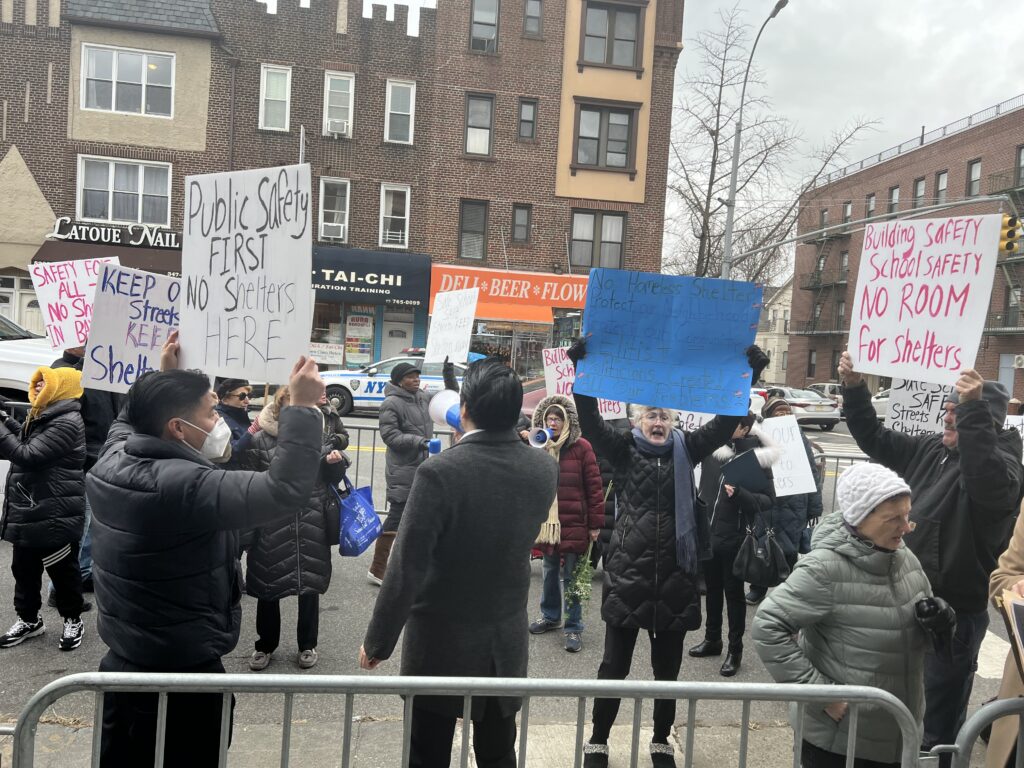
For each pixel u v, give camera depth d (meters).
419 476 2.30
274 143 20.64
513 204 22.03
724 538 4.49
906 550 2.36
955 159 33.16
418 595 2.37
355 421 16.28
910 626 2.24
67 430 4.10
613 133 22.47
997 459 2.81
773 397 5.58
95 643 4.41
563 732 3.65
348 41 20.91
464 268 21.56
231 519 2.04
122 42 19.53
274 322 2.40
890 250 3.32
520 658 2.43
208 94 20.14
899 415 4.35
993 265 2.98
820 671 2.31
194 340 2.59
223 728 1.90
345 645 4.65
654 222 22.64
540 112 21.91
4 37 18.97
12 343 6.82
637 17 22.22
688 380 3.19
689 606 3.29
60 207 19.47
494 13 21.64
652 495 3.35
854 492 2.24
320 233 21.16
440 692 1.88
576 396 3.32
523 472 2.41
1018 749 2.16
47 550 4.16
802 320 44.16
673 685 1.92
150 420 2.13
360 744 3.45
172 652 2.13
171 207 20.16
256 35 20.36
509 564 2.38
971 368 2.97
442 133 21.53
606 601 3.37
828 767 2.28
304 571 4.14
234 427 4.47
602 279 3.23
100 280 3.16
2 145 19.09
